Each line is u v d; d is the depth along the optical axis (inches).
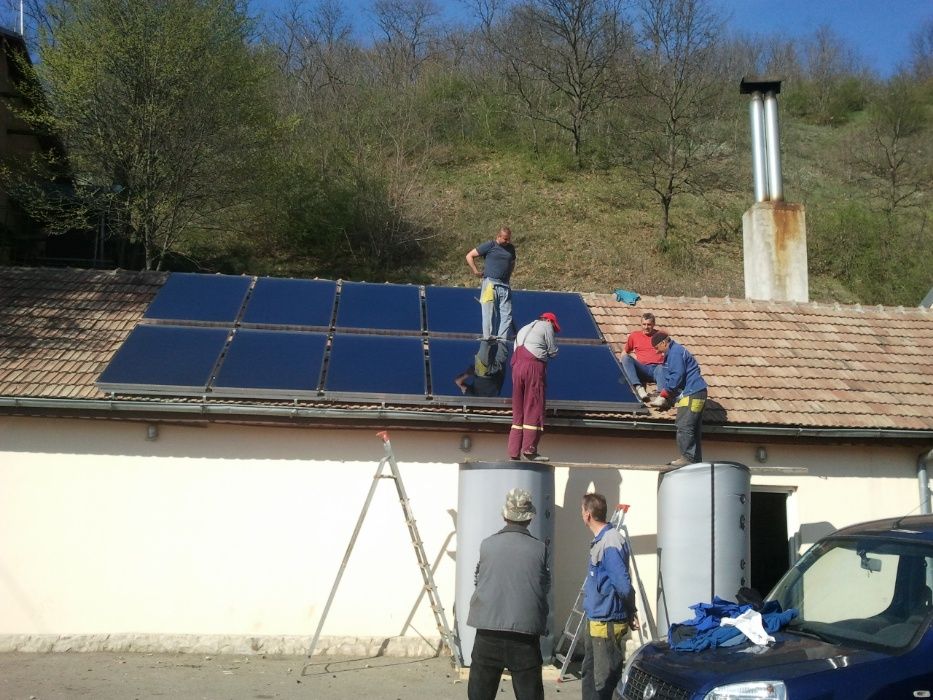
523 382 342.3
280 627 345.7
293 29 1562.5
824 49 1995.6
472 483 332.8
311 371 360.5
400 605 351.6
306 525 352.8
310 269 1018.7
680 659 206.7
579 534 366.3
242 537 349.4
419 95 1471.5
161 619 341.4
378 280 1007.0
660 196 1268.5
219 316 402.6
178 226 856.9
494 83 1540.4
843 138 1631.4
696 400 346.9
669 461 378.3
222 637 341.1
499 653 218.2
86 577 340.5
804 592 234.7
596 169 1362.0
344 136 1210.6
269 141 874.1
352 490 357.1
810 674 182.9
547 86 1480.1
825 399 395.9
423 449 362.9
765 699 179.9
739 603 234.2
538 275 1035.9
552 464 339.0
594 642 262.4
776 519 476.7
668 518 339.3
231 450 354.0
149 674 309.6
